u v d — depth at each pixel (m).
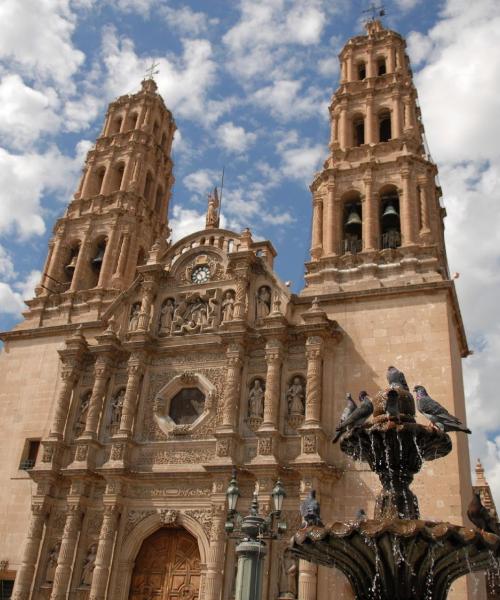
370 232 41.22
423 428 18.66
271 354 36.91
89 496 37.66
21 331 45.66
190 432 37.44
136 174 52.88
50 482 38.22
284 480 33.72
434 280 37.69
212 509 34.09
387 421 18.94
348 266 40.56
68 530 36.16
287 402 36.38
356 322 37.50
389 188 43.38
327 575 30.97
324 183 44.84
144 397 39.81
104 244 51.16
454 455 32.09
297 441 34.88
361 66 52.81
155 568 35.38
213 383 38.72
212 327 40.47
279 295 40.03
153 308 42.75
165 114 59.31
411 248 39.53
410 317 36.53
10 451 41.56
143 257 51.16
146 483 36.75
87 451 38.16
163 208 55.97
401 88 47.62
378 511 18.98
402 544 16.33
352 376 36.03
